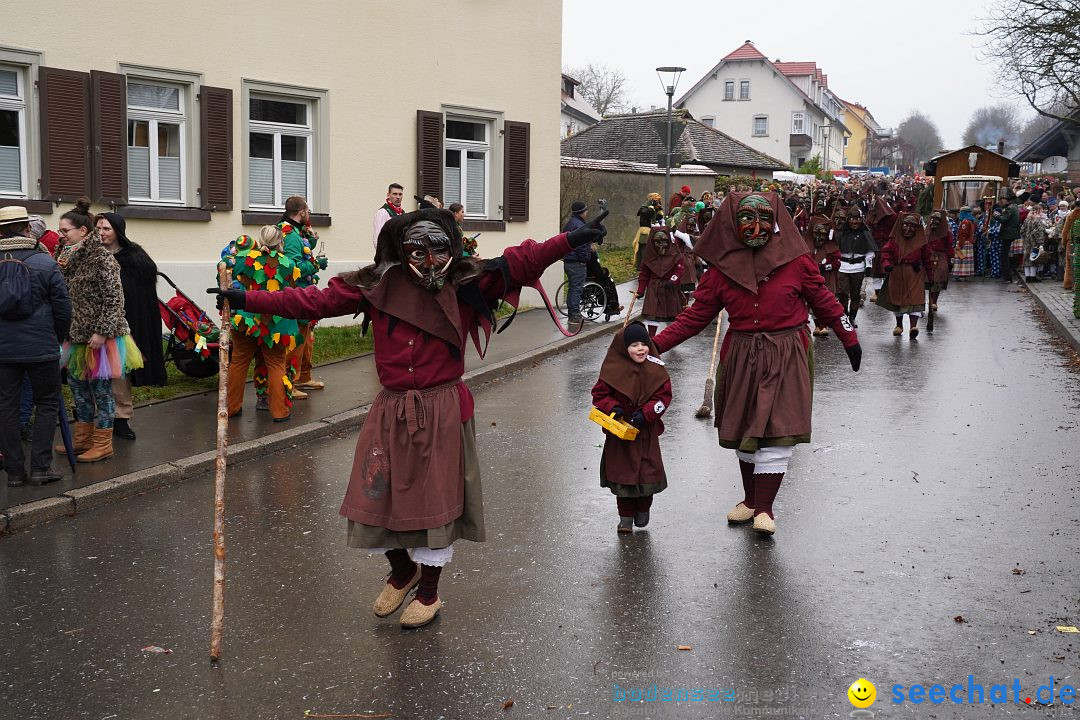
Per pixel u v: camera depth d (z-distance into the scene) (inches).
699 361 524.1
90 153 469.1
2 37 438.0
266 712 161.5
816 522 253.8
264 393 372.8
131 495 282.2
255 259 351.3
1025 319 674.2
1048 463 307.4
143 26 483.5
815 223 609.6
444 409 182.4
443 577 218.7
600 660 177.9
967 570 219.0
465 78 643.5
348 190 581.6
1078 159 1688.0
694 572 220.1
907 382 451.2
